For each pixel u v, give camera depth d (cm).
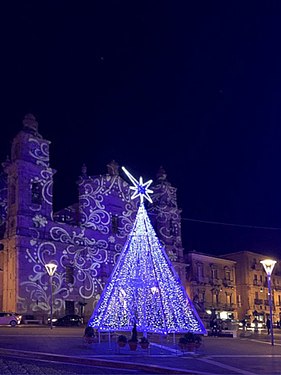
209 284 7250
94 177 5806
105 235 5706
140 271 3028
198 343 2253
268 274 2914
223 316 7312
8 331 3228
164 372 1612
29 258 4869
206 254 7331
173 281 3053
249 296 7656
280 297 8450
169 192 6619
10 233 4938
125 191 6103
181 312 2984
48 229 5122
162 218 6450
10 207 5044
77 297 5222
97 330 2838
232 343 2878
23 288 4744
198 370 1622
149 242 3089
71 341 2588
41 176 5172
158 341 2812
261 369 1666
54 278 5041
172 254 6388
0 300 4838
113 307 2998
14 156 5138
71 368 1659
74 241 5353
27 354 2011
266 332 4512
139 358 1941
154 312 2897
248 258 7844
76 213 5678
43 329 3594
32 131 5238
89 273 5406
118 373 1571
